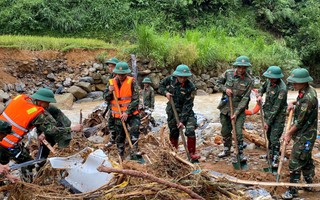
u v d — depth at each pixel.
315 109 4.86
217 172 5.52
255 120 9.38
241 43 22.27
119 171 3.94
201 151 7.01
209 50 18.66
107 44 18.44
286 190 5.21
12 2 21.88
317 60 24.73
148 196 4.04
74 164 4.69
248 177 5.65
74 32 22.08
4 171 4.21
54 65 16.16
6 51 15.75
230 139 6.59
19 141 4.85
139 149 6.10
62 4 22.89
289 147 7.09
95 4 23.36
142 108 8.26
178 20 25.09
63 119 5.59
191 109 6.35
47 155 5.40
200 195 4.26
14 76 15.30
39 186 4.37
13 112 4.73
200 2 25.59
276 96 5.98
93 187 4.41
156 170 4.68
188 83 6.26
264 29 27.73
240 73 6.14
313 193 5.13
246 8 28.45
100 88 16.27
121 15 23.31
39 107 4.81
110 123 6.61
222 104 6.46
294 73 4.87
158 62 17.09
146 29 17.47
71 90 15.23
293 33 27.27
